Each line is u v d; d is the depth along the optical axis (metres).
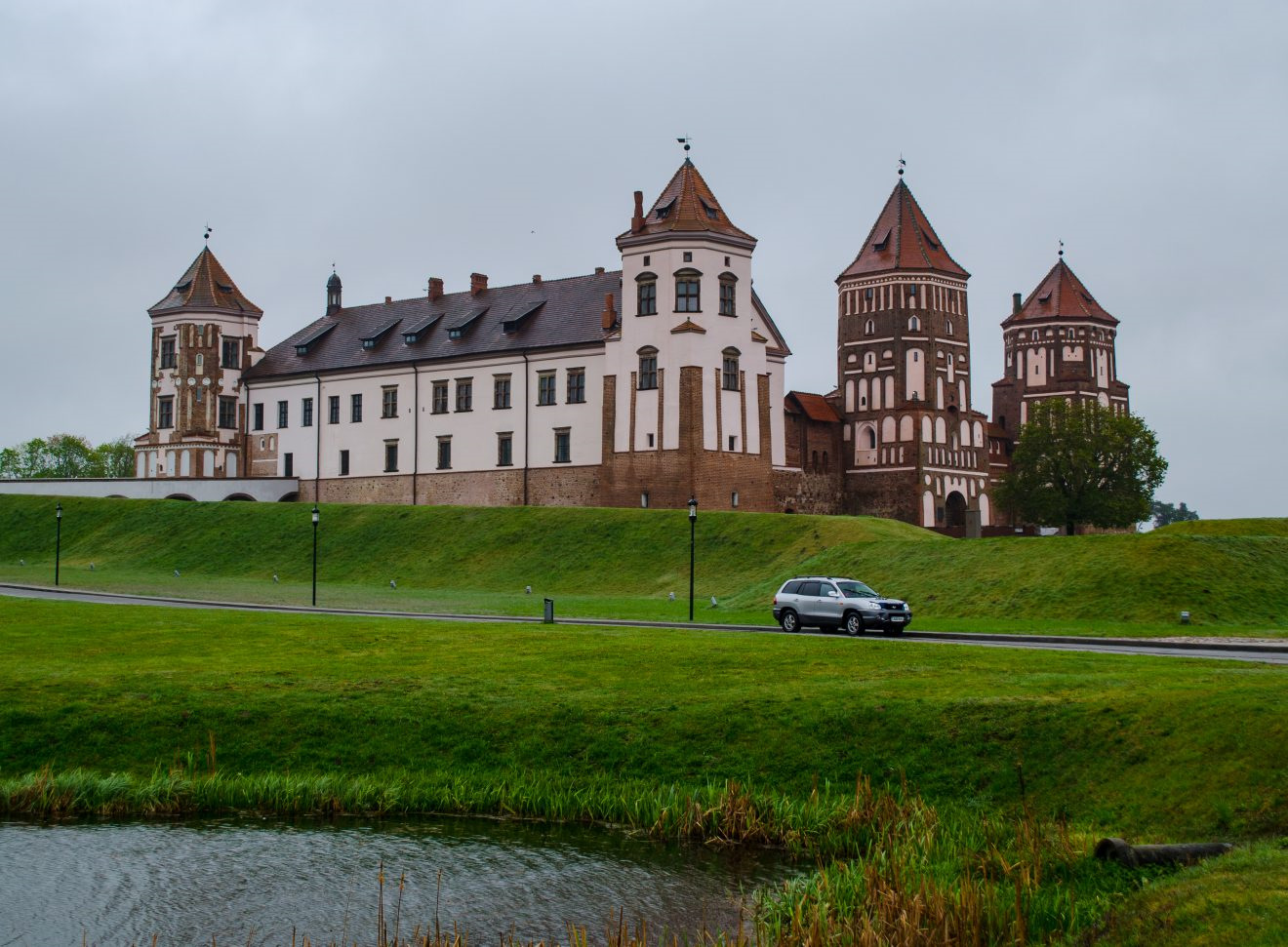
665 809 27.48
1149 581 53.72
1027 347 149.88
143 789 29.88
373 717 33.53
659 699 33.44
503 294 106.75
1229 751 25.03
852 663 36.66
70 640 44.56
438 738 32.50
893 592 60.66
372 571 82.38
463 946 21.36
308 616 52.50
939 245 127.06
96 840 27.25
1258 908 18.03
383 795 29.59
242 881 24.64
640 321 90.69
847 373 125.75
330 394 109.50
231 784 30.03
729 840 26.70
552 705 33.47
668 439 88.88
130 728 33.28
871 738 29.58
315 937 21.97
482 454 99.88
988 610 55.47
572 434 94.81
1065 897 20.66
